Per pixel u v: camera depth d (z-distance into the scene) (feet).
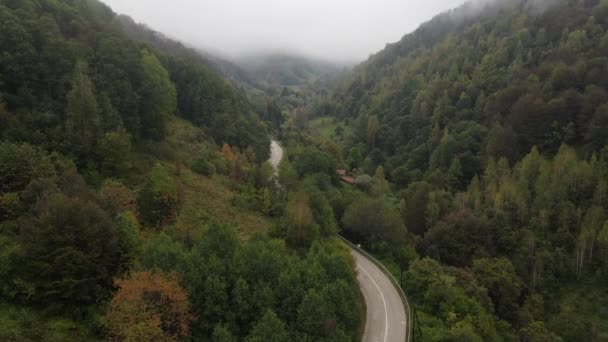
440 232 196.54
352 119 577.43
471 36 540.11
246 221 167.94
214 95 295.48
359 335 111.86
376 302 136.15
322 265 110.11
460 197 242.37
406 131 406.00
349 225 196.95
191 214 151.53
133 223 107.14
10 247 86.74
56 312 82.69
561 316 156.35
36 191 103.71
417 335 117.50
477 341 112.47
